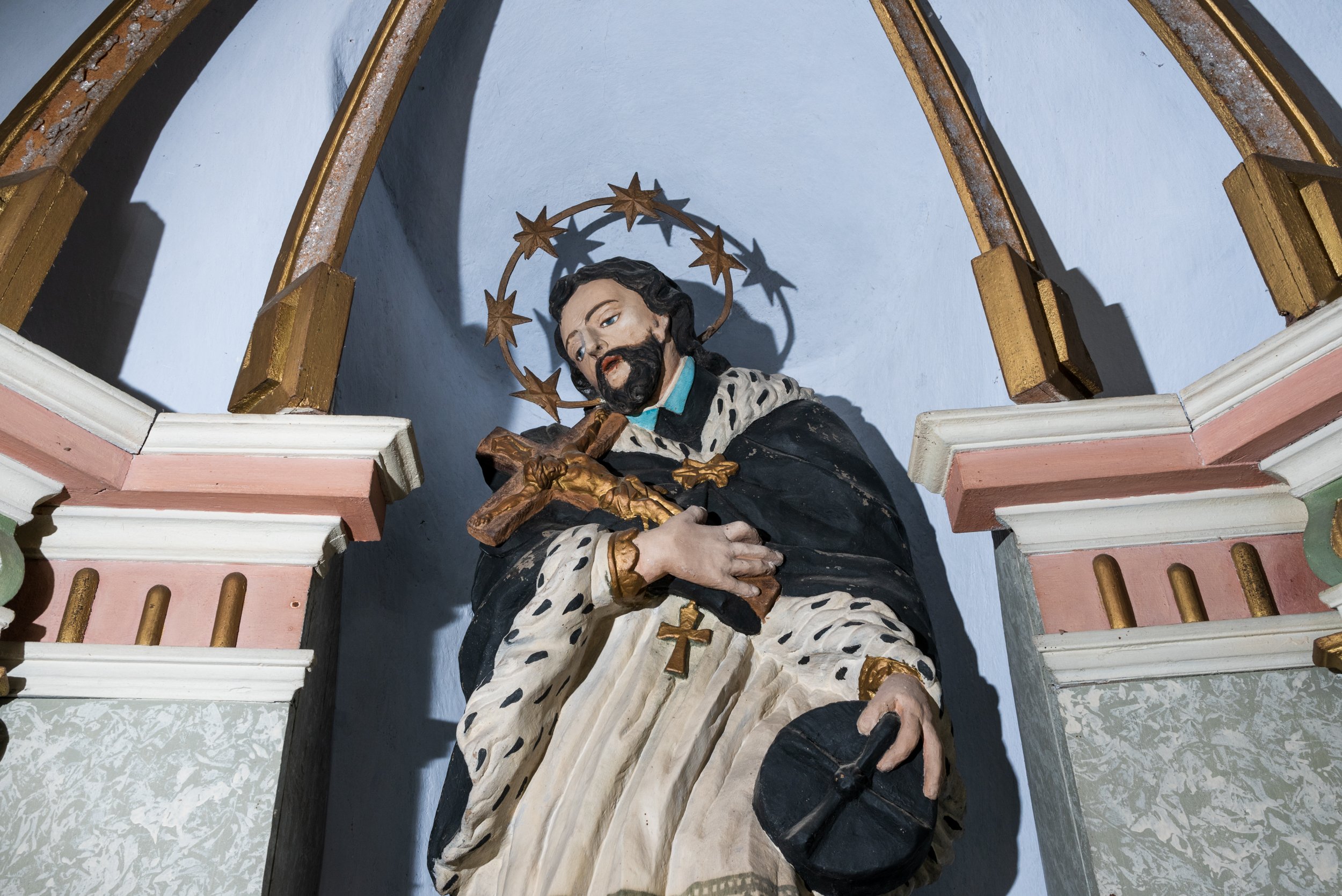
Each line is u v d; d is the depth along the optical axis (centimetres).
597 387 238
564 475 215
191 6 236
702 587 197
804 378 296
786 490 217
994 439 208
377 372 253
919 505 269
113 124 242
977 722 243
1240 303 231
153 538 199
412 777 239
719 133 289
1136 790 184
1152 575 203
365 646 239
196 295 239
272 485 198
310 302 216
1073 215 256
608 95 284
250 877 175
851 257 295
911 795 175
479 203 283
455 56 268
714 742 189
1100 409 208
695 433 231
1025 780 230
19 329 214
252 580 198
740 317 300
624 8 273
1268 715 189
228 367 236
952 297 270
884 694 181
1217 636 194
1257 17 244
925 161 277
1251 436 199
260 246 245
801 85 281
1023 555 206
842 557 206
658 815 179
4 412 189
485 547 211
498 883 184
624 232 296
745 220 298
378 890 227
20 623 192
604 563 194
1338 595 193
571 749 190
